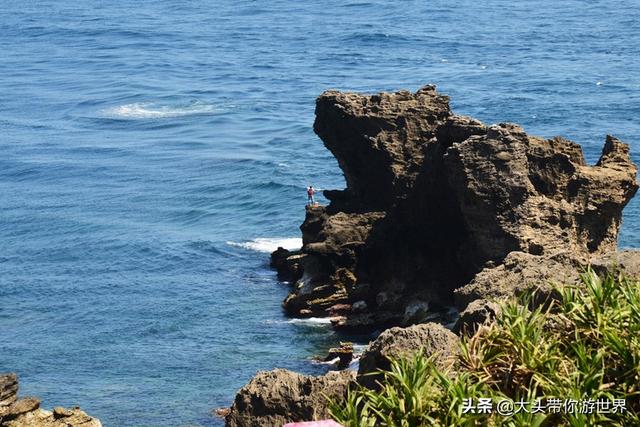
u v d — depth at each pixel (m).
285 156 110.75
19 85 168.62
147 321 62.44
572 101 134.62
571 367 17.00
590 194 55.19
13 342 60.09
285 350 56.47
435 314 58.22
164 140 123.62
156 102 148.88
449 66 172.25
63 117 141.12
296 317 61.41
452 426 15.66
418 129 63.81
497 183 54.09
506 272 35.19
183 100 149.50
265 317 61.75
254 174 101.19
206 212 89.69
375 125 64.00
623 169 57.16
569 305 18.44
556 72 158.75
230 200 93.00
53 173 107.94
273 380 24.86
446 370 17.27
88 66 187.75
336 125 65.69
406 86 156.38
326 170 103.69
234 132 126.94
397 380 17.11
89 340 59.81
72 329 61.88
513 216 53.72
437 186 58.56
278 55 192.88
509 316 18.16
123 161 112.19
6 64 193.38
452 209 58.31
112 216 89.50
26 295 68.88
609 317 17.55
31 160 113.88
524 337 17.33
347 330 58.88
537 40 196.12
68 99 153.88
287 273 70.00
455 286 58.97
